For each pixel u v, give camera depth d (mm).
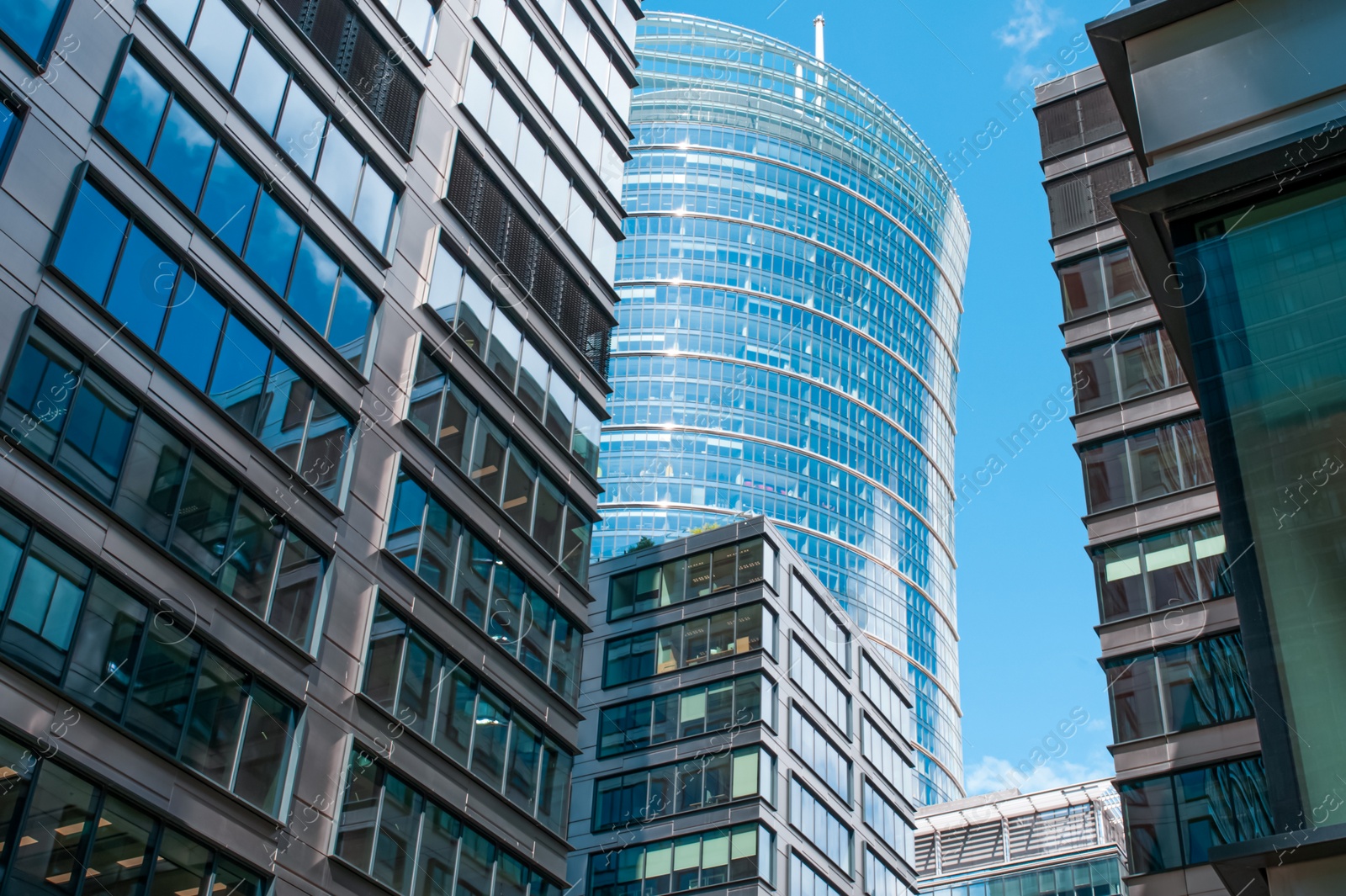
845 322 196250
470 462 36062
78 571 23109
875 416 193250
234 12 30375
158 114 27391
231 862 24797
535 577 37812
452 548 34312
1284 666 18359
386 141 35625
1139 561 39344
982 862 105812
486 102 40969
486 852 32469
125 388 25125
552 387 41188
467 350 37000
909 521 192125
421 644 32094
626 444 174875
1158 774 34625
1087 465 42375
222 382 27781
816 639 65625
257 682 26656
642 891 55656
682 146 199125
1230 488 20109
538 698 36594
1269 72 23531
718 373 181250
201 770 24578
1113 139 50562
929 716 181625
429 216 36688
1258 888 17922
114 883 22172
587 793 59875
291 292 30578
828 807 61094
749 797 55438
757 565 62812
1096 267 47188
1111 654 37812
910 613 185625
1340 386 20047
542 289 41938
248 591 27094
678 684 60906
